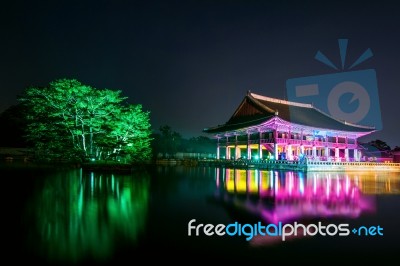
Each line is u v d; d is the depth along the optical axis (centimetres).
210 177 3612
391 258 1016
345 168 5075
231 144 7069
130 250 1042
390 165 5566
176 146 9725
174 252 1032
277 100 7381
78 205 1717
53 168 3856
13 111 5697
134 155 4897
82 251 1026
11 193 2031
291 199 2048
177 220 1429
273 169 5200
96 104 4125
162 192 2278
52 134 3984
